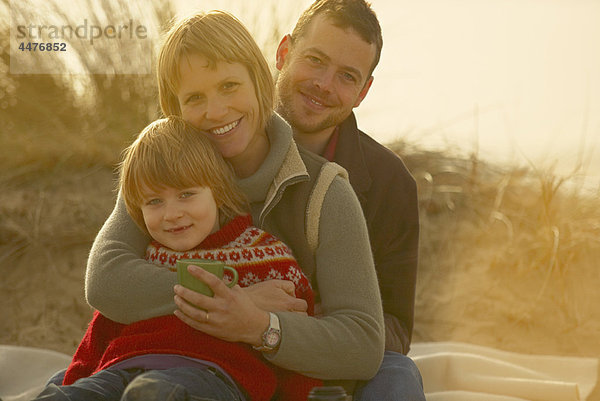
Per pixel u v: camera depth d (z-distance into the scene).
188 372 2.47
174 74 2.82
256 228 2.81
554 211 6.98
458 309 6.18
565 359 5.00
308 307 2.80
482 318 6.08
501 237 6.80
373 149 3.63
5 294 5.84
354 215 2.83
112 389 2.48
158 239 2.75
